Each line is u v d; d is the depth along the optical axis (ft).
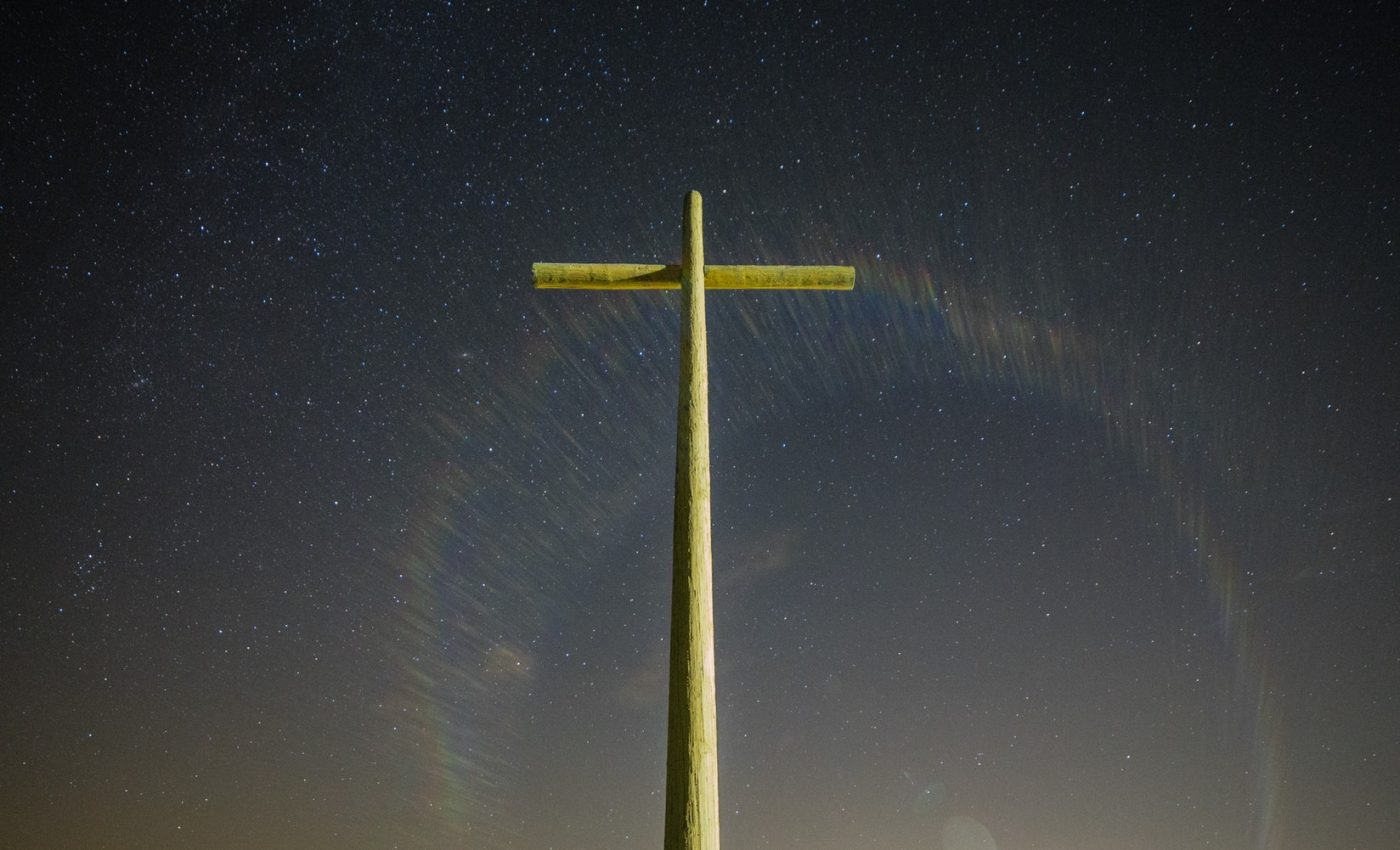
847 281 15.58
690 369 13.41
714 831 10.59
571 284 15.05
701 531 12.15
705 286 15.20
